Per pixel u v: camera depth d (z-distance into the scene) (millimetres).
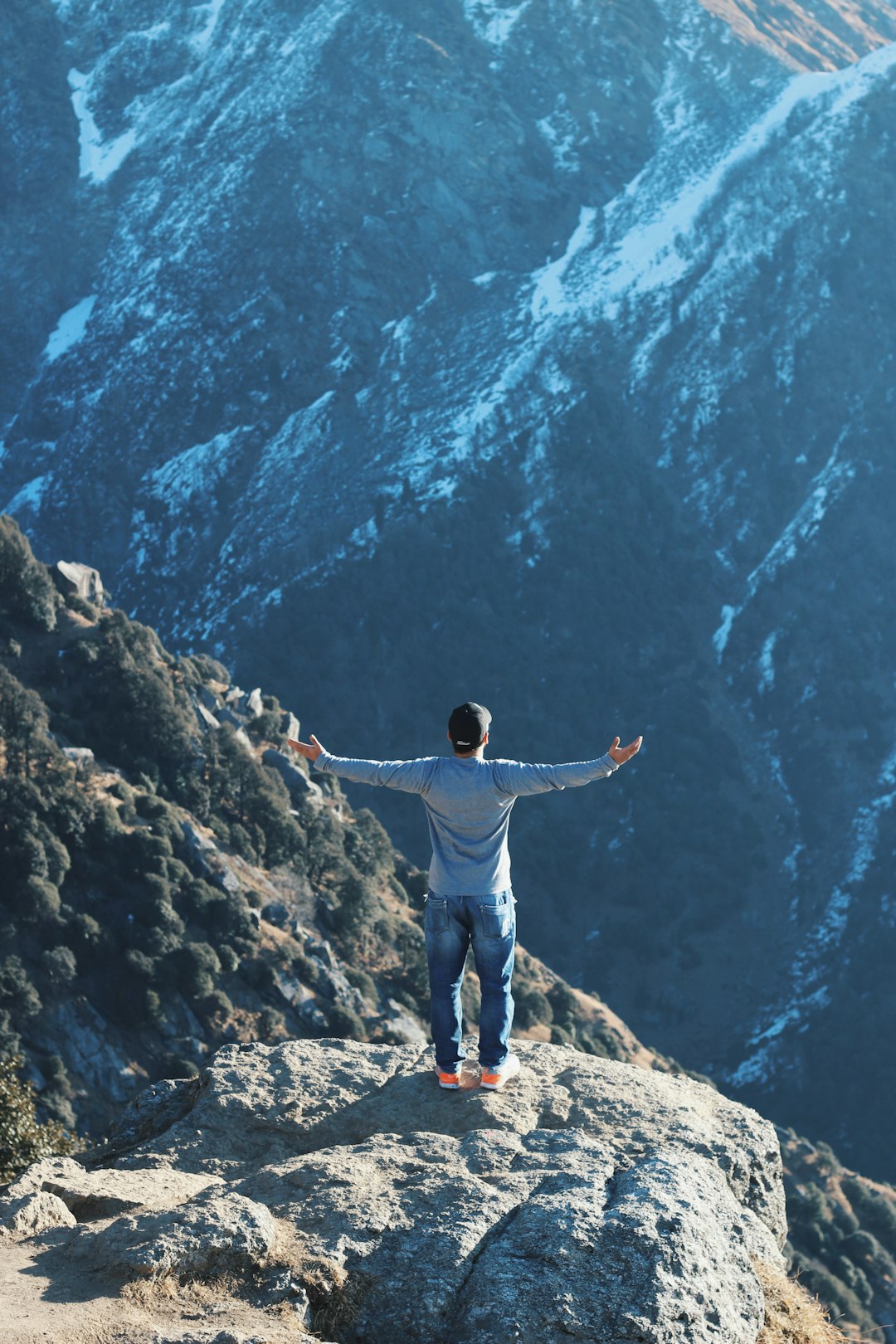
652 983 178125
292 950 66688
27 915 58844
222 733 80375
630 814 196750
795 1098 157750
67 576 83812
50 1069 54750
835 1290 72438
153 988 60375
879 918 184250
